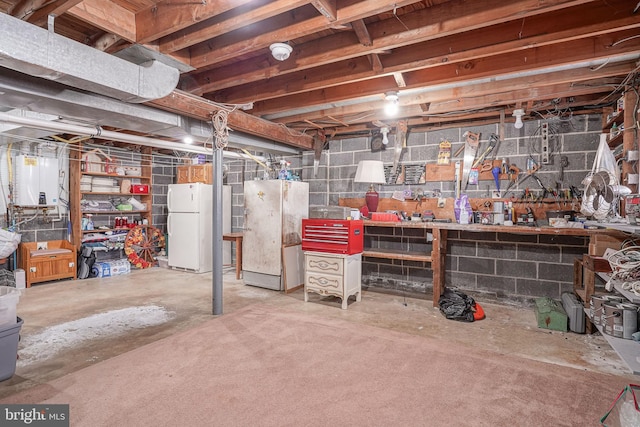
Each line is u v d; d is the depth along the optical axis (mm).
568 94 3301
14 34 1945
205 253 6109
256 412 1908
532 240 4105
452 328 3426
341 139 5320
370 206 4824
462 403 2008
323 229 4184
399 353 2693
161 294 4645
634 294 2170
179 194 6191
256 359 2562
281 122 4559
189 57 2773
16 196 5148
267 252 4930
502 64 2773
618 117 3236
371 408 1953
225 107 3656
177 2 2141
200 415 1877
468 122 4430
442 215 4555
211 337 2984
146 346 2789
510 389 2166
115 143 6215
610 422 1740
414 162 4777
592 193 2826
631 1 2039
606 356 2805
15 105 2789
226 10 1981
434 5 2211
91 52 2291
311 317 3592
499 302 4281
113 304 4176
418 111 4023
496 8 2025
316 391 2129
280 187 4832
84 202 5941
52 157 5617
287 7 1988
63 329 3354
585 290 3172
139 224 6664
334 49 2592
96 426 1779
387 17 2359
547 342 3090
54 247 5609
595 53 2492
